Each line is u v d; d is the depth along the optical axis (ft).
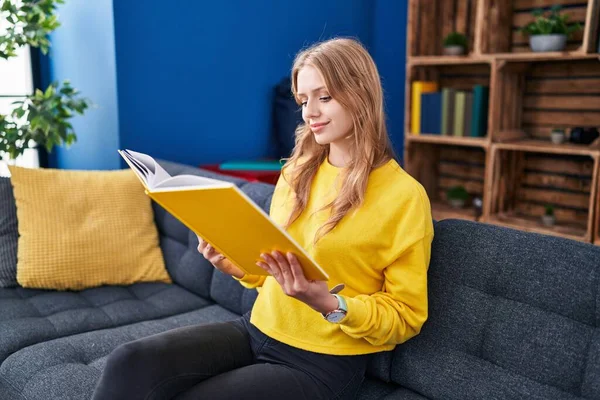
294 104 10.29
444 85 11.95
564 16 9.49
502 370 4.18
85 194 7.32
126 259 7.24
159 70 9.18
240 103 10.32
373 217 4.20
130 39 8.78
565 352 3.92
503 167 10.49
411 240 4.12
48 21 8.25
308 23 11.11
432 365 4.48
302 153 4.79
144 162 4.13
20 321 5.99
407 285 4.15
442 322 4.54
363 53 4.29
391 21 12.51
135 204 7.54
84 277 7.02
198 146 9.87
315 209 4.48
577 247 4.12
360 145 4.25
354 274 4.30
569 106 10.26
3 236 7.09
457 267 4.58
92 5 8.93
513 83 10.47
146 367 3.78
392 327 4.11
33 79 10.20
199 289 6.94
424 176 11.93
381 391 4.72
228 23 9.89
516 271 4.27
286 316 4.36
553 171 10.62
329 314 3.82
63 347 5.41
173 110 9.45
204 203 3.35
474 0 11.29
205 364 4.10
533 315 4.14
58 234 7.02
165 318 6.37
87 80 9.41
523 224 10.12
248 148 10.58
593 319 3.89
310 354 4.23
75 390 4.70
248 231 3.40
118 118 8.87
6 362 5.31
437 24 11.59
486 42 10.18
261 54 10.47
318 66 4.17
